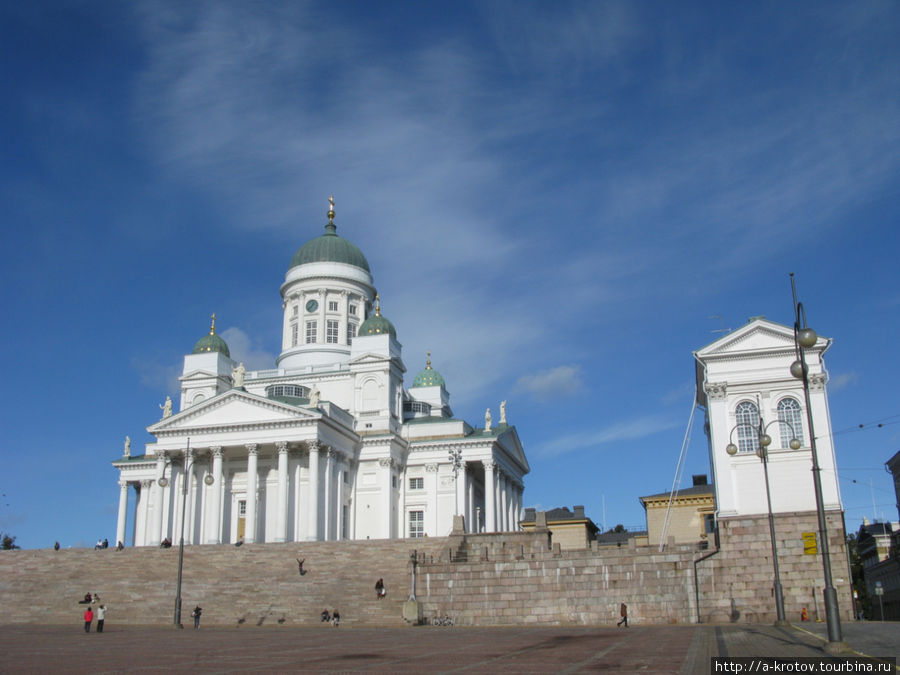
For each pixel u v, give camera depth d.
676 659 31.20
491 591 65.00
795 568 64.31
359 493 109.31
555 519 113.56
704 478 105.31
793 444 55.69
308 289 128.88
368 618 64.88
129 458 122.88
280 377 118.75
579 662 31.08
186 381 119.44
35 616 70.94
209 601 69.69
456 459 103.06
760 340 69.81
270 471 104.81
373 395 113.88
